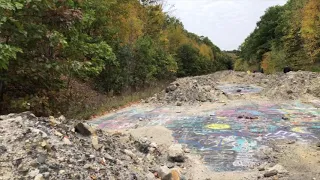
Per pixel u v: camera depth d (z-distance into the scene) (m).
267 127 10.40
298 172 6.42
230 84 25.11
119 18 20.05
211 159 7.55
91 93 15.25
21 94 9.49
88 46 11.13
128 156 6.59
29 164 4.57
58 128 6.31
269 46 58.88
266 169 6.77
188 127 10.62
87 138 6.56
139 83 21.00
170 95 17.20
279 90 17.41
